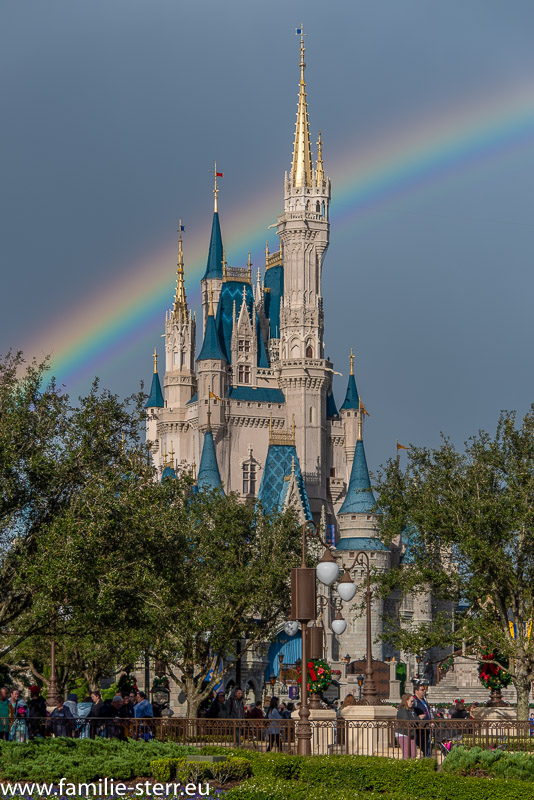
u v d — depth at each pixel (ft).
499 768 177.58
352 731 224.74
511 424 315.37
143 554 252.83
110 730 205.67
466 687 611.88
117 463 254.27
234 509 381.19
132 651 326.24
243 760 175.11
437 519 308.60
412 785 163.94
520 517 297.12
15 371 254.06
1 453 234.58
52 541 227.20
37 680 444.96
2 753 171.32
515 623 301.63
